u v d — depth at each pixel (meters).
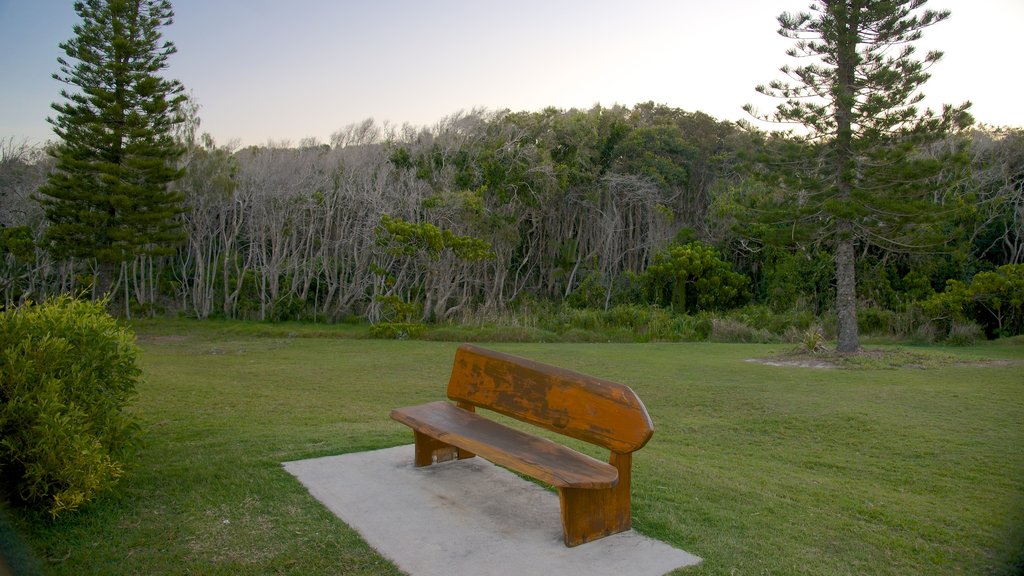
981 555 4.12
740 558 3.82
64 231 25.45
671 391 11.54
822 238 19.05
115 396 4.77
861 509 5.05
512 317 26.67
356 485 4.82
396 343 20.72
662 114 51.25
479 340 22.50
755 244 34.88
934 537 4.46
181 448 5.84
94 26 24.88
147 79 25.20
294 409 8.73
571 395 4.37
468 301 31.89
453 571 3.54
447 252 29.89
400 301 24.45
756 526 4.43
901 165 17.11
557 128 38.03
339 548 3.77
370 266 30.92
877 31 16.83
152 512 4.25
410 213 32.78
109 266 27.55
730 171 43.22
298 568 3.53
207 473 5.02
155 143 26.23
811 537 4.30
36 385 4.12
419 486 4.82
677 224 40.25
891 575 3.77
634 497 4.87
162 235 26.80
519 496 4.67
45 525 3.93
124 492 4.53
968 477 6.45
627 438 3.97
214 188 32.75
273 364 14.96
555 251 38.66
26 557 3.54
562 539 3.97
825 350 17.50
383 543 3.85
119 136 25.73
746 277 32.19
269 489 4.70
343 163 35.62
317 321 32.97
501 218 32.91
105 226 26.25
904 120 16.81
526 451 4.24
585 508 3.94
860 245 30.77
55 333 4.47
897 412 9.66
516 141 35.47
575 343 22.36
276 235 33.81
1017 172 31.88
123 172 25.75
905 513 5.01
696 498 4.97
